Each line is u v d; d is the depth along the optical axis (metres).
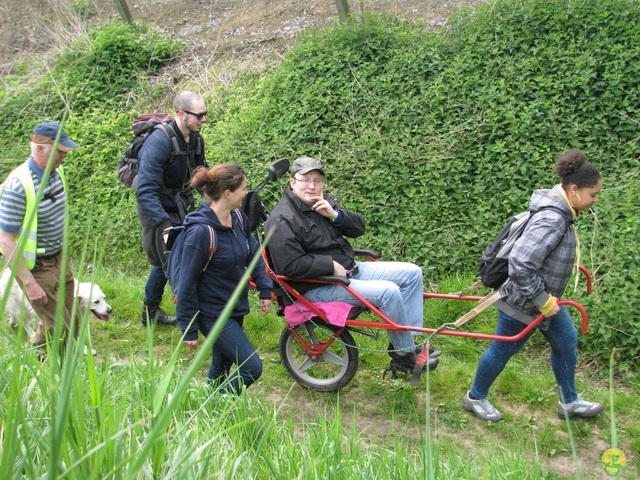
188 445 2.75
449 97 6.53
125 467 2.18
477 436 4.30
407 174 6.26
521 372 4.90
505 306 4.03
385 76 6.89
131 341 5.64
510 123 6.20
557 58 6.40
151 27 9.80
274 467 2.96
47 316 4.41
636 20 6.41
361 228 4.68
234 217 4.00
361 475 3.04
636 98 6.06
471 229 5.94
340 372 4.71
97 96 9.00
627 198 5.42
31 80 9.55
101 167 7.90
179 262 3.85
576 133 6.02
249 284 4.38
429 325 5.48
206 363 5.25
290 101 7.25
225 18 9.91
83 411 2.37
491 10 7.00
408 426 4.43
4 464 1.87
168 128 4.86
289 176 6.70
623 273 5.00
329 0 9.29
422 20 7.71
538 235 3.71
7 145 8.83
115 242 7.15
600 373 4.84
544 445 4.17
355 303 4.44
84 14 11.02
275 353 5.35
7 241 4.04
